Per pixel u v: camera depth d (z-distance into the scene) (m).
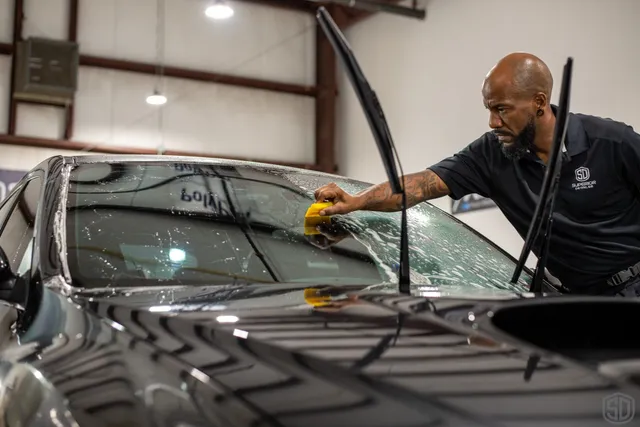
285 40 10.22
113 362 1.05
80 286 1.37
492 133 2.13
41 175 1.86
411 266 1.71
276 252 1.61
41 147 8.82
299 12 10.32
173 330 1.06
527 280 1.81
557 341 1.10
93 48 9.13
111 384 1.00
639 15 6.22
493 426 0.74
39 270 1.43
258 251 1.60
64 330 1.23
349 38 10.17
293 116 10.25
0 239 2.00
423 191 2.06
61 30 8.95
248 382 0.88
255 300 1.20
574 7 6.84
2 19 8.74
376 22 9.62
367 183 2.17
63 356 1.15
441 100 8.52
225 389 0.88
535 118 1.90
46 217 1.58
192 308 1.15
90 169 1.80
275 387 0.86
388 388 0.82
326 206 1.81
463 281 1.68
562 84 1.33
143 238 1.54
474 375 0.84
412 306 1.08
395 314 1.05
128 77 9.30
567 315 1.11
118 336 1.10
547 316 1.10
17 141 8.66
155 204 1.69
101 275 1.41
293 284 1.38
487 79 1.92
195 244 1.57
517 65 1.88
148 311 1.15
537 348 0.91
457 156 2.15
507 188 2.07
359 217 1.93
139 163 1.89
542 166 1.98
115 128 9.20
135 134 9.29
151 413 0.90
